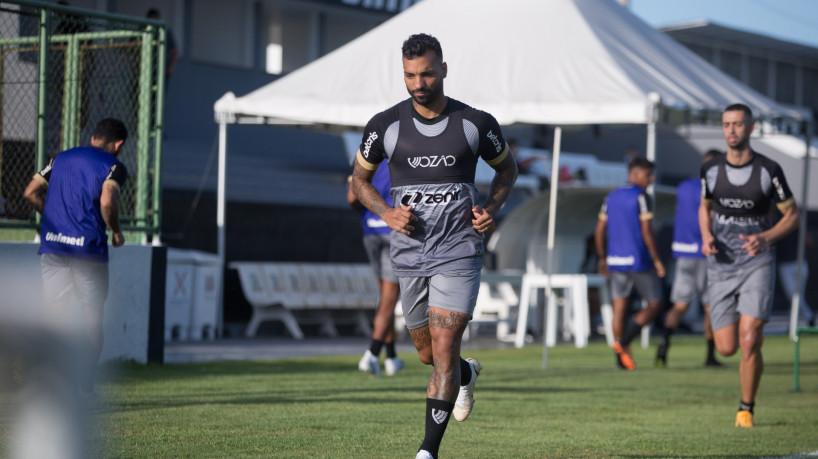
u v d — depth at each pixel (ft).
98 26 54.03
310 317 91.71
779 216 40.75
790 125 91.81
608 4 76.38
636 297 108.88
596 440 34.14
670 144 162.81
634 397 49.03
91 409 11.98
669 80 67.72
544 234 97.30
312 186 108.78
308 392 45.73
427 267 25.29
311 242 103.50
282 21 132.16
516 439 33.73
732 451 32.58
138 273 55.42
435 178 25.14
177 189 92.89
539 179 127.85
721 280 40.55
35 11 50.26
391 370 55.57
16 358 10.47
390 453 29.37
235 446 29.53
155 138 57.00
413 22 72.43
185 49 115.55
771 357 80.84
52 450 10.94
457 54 68.13
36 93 50.57
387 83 68.69
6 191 55.72
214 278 82.07
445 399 24.90
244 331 89.81
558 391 50.80
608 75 64.39
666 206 98.53
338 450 29.55
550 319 87.35
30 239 59.57
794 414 43.88
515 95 63.93
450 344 25.14
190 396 42.52
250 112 75.00
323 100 69.87
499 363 68.74
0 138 57.16
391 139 25.26
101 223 39.42
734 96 74.43
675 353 83.66
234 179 100.01
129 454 27.50
